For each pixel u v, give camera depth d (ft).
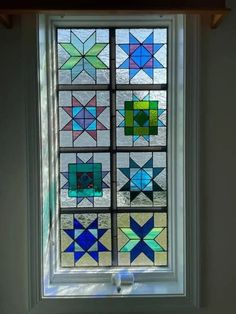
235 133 7.39
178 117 7.77
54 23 7.86
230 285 7.48
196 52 7.25
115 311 7.43
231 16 7.29
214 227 7.46
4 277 7.43
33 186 7.30
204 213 7.44
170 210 8.09
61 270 8.08
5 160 7.36
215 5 6.60
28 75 7.20
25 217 7.38
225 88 7.34
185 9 6.61
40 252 7.36
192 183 7.39
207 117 7.37
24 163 7.34
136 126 8.14
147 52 8.07
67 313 7.42
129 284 7.77
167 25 7.94
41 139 7.35
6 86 7.28
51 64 7.83
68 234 8.16
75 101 8.08
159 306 7.43
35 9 6.57
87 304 7.41
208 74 7.32
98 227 8.16
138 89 8.10
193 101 7.31
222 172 7.41
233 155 7.41
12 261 7.42
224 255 7.48
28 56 7.18
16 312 7.43
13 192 7.38
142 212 8.20
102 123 8.11
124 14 7.00
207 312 7.50
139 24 7.93
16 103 7.30
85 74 8.06
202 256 7.45
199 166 7.37
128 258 8.19
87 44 8.04
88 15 7.53
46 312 7.40
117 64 8.07
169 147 8.07
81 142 8.12
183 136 7.45
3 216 7.39
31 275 7.37
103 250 8.17
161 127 8.14
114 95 8.10
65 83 8.06
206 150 7.39
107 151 8.14
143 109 8.13
